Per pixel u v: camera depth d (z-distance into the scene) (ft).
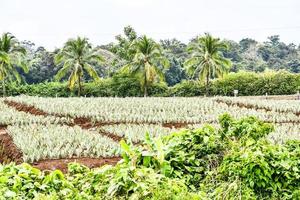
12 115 67.31
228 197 16.94
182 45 250.16
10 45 140.15
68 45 140.56
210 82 159.12
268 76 157.58
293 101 98.68
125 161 18.28
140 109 78.23
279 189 17.33
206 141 19.81
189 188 18.25
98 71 202.39
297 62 258.37
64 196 15.40
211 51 139.13
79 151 42.09
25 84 167.94
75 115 71.41
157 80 163.53
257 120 21.91
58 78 140.97
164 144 20.57
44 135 48.55
